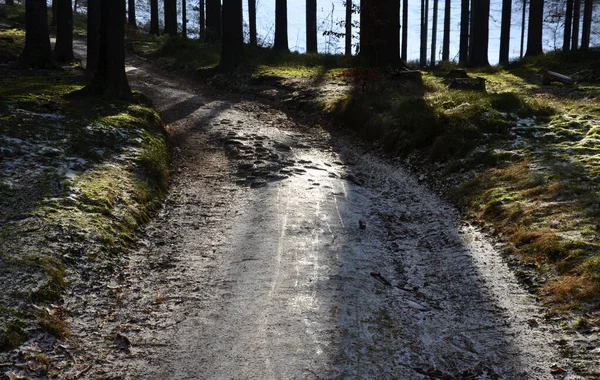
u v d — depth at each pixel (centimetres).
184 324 501
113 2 1242
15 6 4091
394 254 674
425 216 802
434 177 959
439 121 1097
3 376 396
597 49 2198
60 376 415
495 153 923
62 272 546
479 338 480
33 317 466
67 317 492
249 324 499
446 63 2609
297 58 2339
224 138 1185
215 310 526
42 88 1338
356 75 1455
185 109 1490
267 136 1231
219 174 975
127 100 1249
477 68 2544
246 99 1742
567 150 877
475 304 539
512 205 733
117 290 556
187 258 646
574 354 436
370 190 927
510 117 1076
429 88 1577
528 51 2770
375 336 484
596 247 571
